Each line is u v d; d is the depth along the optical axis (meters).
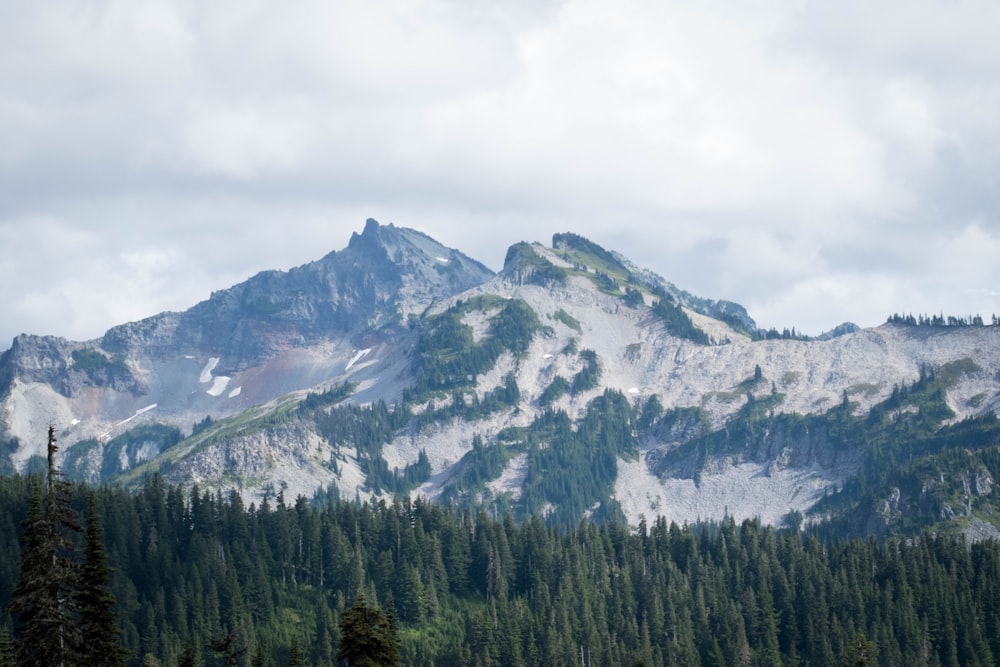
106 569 98.88
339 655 111.88
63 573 94.75
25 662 94.00
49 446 95.94
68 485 96.94
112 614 98.56
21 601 93.81
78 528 96.19
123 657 99.12
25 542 95.06
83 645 95.94
